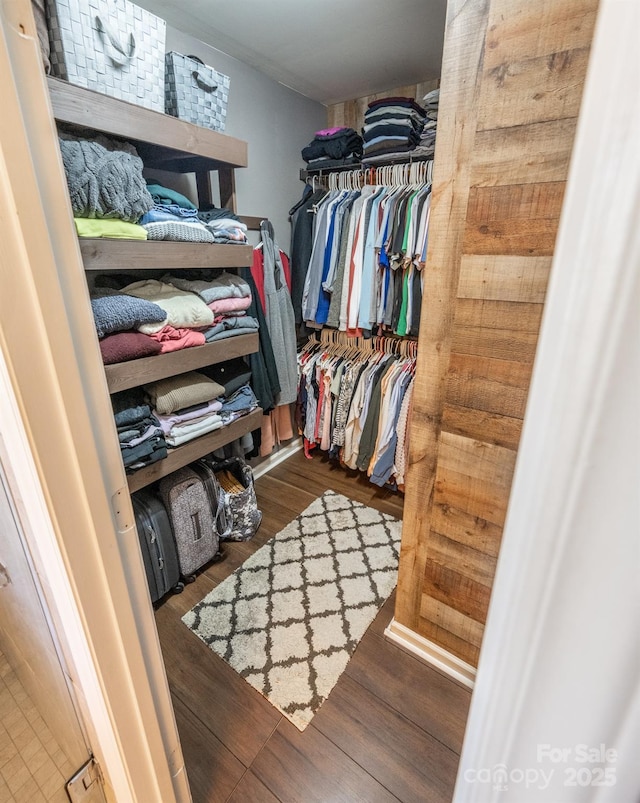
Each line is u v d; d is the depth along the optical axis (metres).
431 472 1.29
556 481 0.29
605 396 0.26
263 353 2.23
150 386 1.58
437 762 1.17
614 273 0.24
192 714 1.30
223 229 1.69
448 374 1.14
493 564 1.23
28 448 0.54
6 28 0.42
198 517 1.80
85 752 0.96
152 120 1.32
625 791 0.30
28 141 0.46
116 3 1.19
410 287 2.16
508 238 0.95
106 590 0.66
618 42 0.22
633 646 0.27
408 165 2.24
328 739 1.23
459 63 0.92
